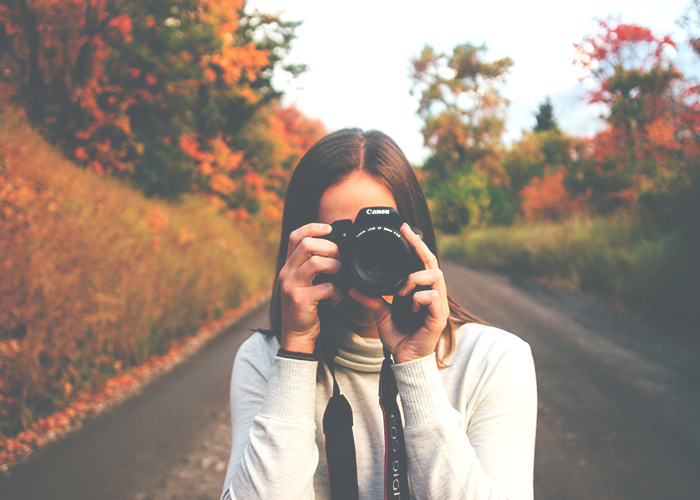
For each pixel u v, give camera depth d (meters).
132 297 5.32
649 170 12.27
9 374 3.44
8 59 7.98
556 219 18.12
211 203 13.09
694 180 7.52
